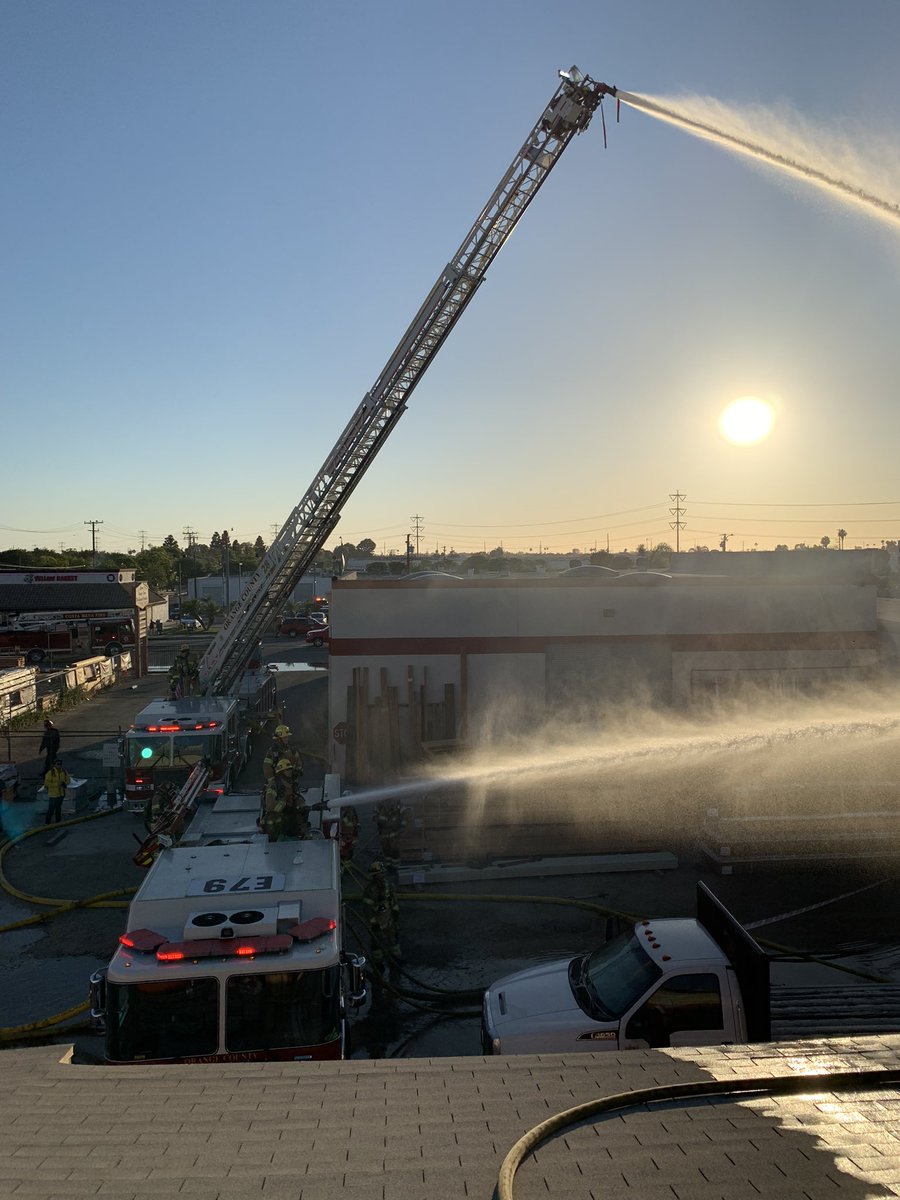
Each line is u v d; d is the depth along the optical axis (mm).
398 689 19594
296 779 9875
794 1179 2934
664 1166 3029
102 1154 3232
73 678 32125
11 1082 4039
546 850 14016
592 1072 4047
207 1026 6344
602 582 19766
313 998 6441
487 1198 2848
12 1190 2938
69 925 12312
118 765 18062
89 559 90000
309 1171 3053
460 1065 4176
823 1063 4105
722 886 13242
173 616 70750
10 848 15531
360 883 12867
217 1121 3541
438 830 13922
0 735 25141
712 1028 6973
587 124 17953
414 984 10125
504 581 19734
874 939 11234
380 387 20125
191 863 7871
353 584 19594
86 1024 9375
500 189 18562
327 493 21094
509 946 11289
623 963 7723
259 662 28188
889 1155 3109
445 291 19203
